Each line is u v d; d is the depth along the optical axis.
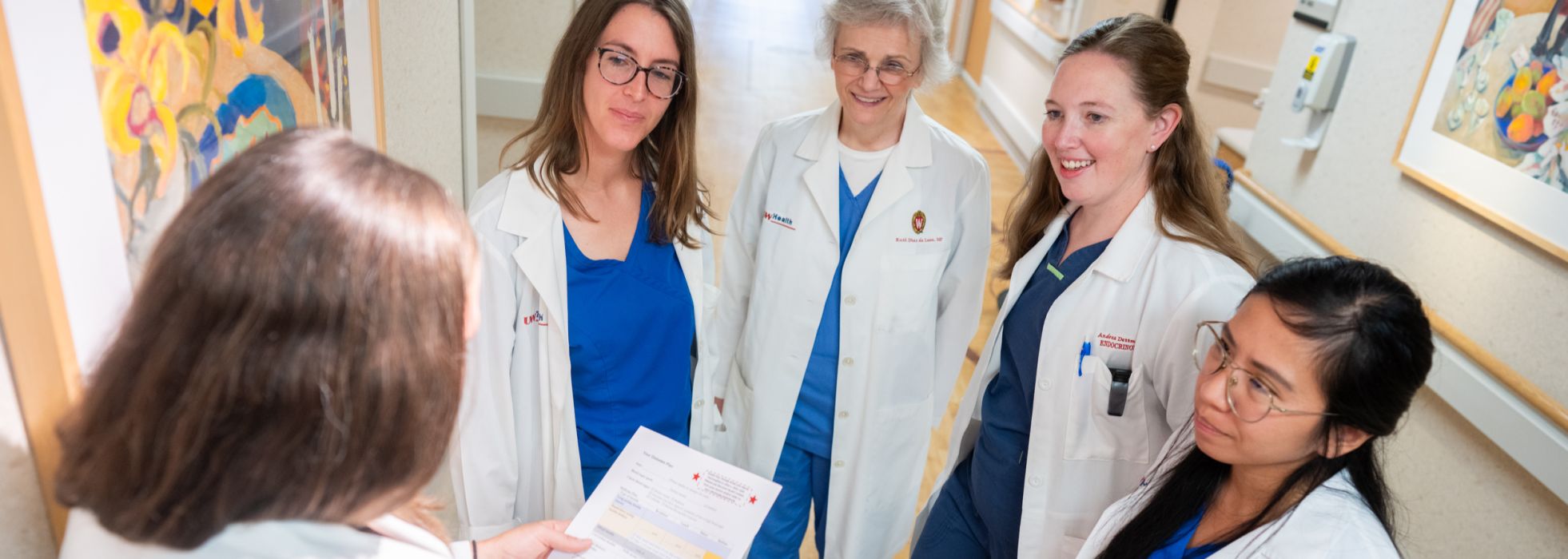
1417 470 2.23
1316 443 0.88
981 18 7.26
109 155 0.69
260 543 0.57
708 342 1.64
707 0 8.80
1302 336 0.84
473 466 1.31
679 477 1.26
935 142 1.75
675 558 1.17
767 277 1.76
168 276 0.52
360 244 0.53
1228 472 1.02
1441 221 2.18
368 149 0.59
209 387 0.51
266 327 0.51
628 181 1.39
